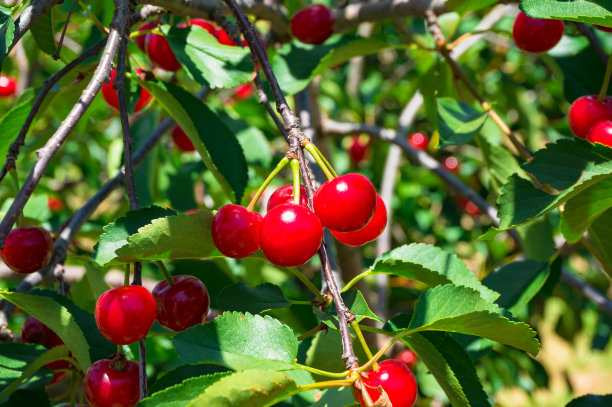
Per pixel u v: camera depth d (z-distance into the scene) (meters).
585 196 0.45
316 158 0.41
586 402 0.49
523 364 0.78
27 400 0.47
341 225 0.40
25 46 0.63
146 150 0.62
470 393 0.44
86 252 0.62
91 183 1.13
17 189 0.43
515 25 0.55
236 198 0.52
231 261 0.73
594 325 1.11
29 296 0.45
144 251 0.42
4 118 0.50
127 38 0.45
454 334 0.54
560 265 0.56
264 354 0.40
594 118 0.50
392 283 0.88
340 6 0.64
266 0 0.63
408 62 1.21
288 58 0.58
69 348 0.45
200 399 0.36
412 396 0.39
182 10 0.52
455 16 0.74
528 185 0.45
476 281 0.45
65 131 0.39
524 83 1.02
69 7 0.54
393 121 1.16
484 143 0.56
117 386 0.44
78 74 0.52
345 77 1.20
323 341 0.48
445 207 1.19
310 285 0.44
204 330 0.40
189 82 0.69
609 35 0.66
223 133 0.52
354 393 0.39
